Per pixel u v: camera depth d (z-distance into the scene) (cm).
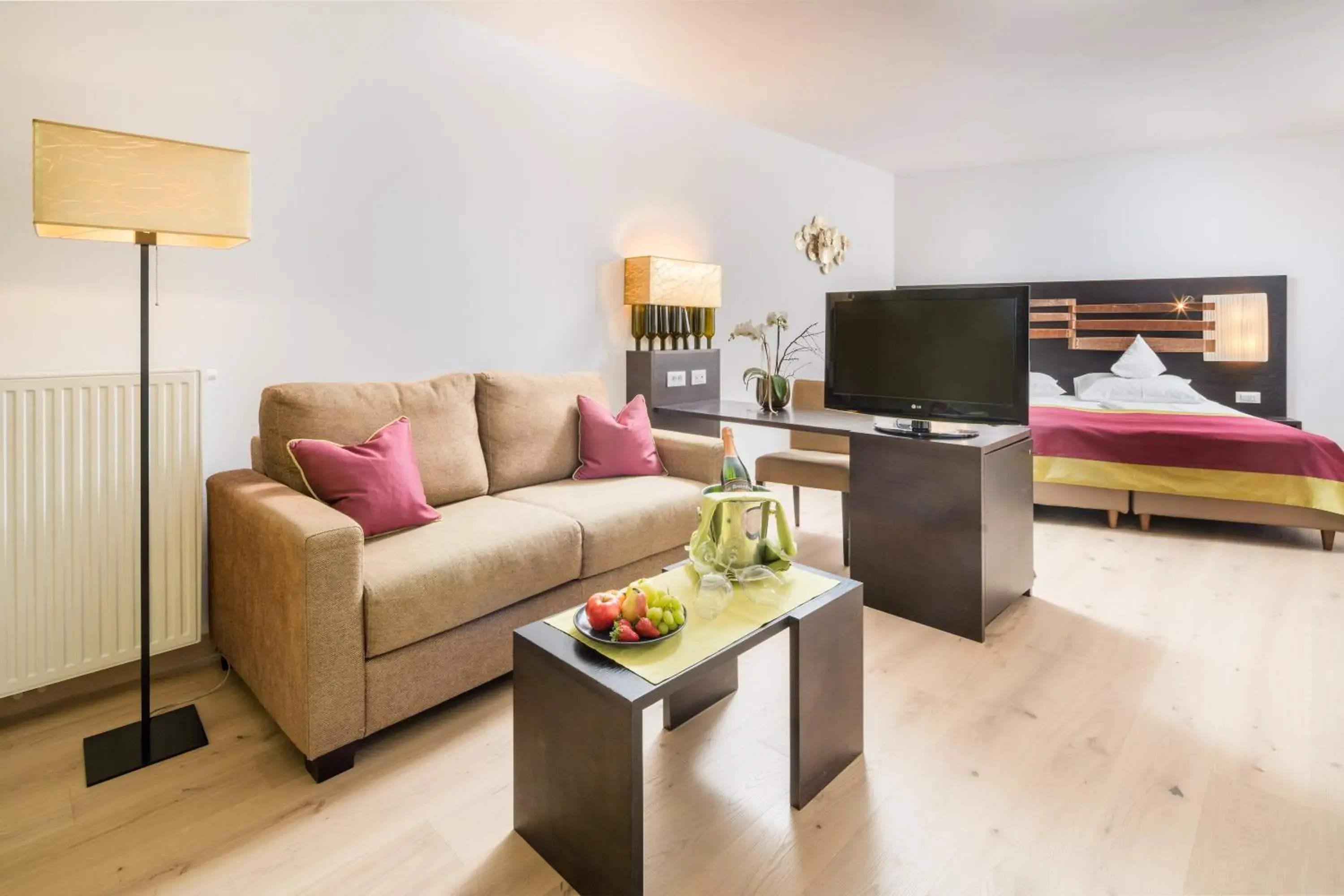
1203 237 521
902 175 631
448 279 305
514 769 157
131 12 218
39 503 195
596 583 242
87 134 157
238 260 245
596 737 134
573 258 357
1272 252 501
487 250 319
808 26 309
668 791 169
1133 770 175
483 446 282
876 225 613
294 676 172
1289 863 143
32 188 171
